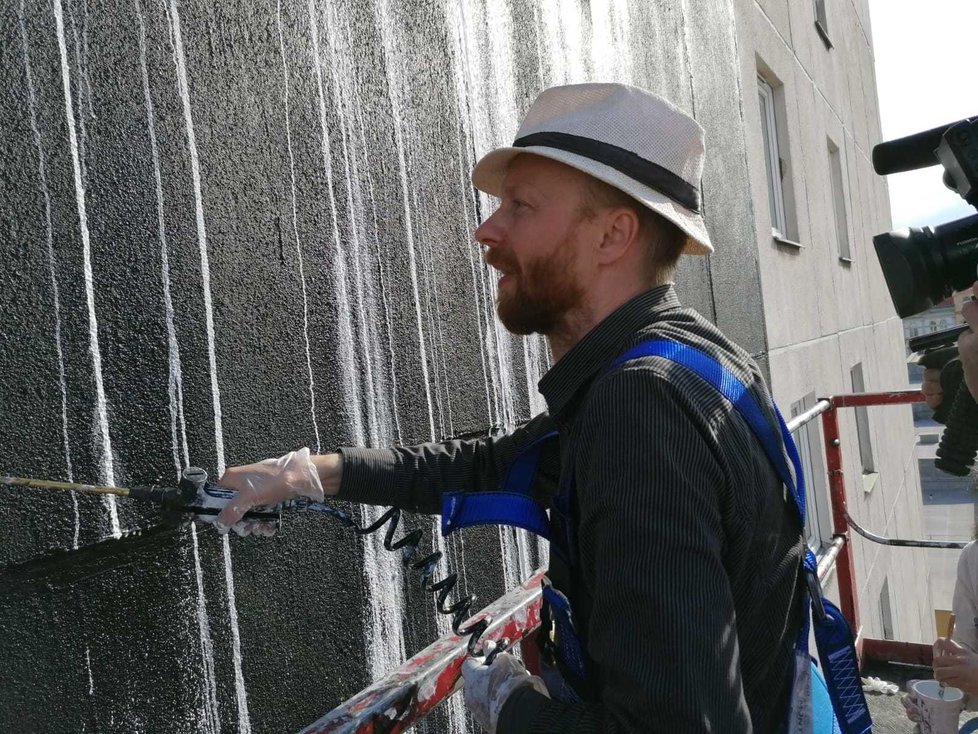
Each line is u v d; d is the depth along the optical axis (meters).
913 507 13.25
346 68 2.05
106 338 1.38
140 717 1.43
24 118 1.27
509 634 1.90
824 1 9.51
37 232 1.28
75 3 1.36
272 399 1.74
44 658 1.27
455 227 2.50
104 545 1.37
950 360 1.67
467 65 2.61
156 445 1.47
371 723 1.46
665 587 0.97
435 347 2.35
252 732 1.66
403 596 2.16
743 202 5.44
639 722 0.97
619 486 1.02
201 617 1.56
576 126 1.30
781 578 1.22
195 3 1.61
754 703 1.23
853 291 9.74
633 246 1.32
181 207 1.55
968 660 2.55
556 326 1.37
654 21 4.20
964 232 1.39
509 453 1.66
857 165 11.38
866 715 1.47
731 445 1.10
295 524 1.81
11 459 1.22
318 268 1.91
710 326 1.29
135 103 1.46
